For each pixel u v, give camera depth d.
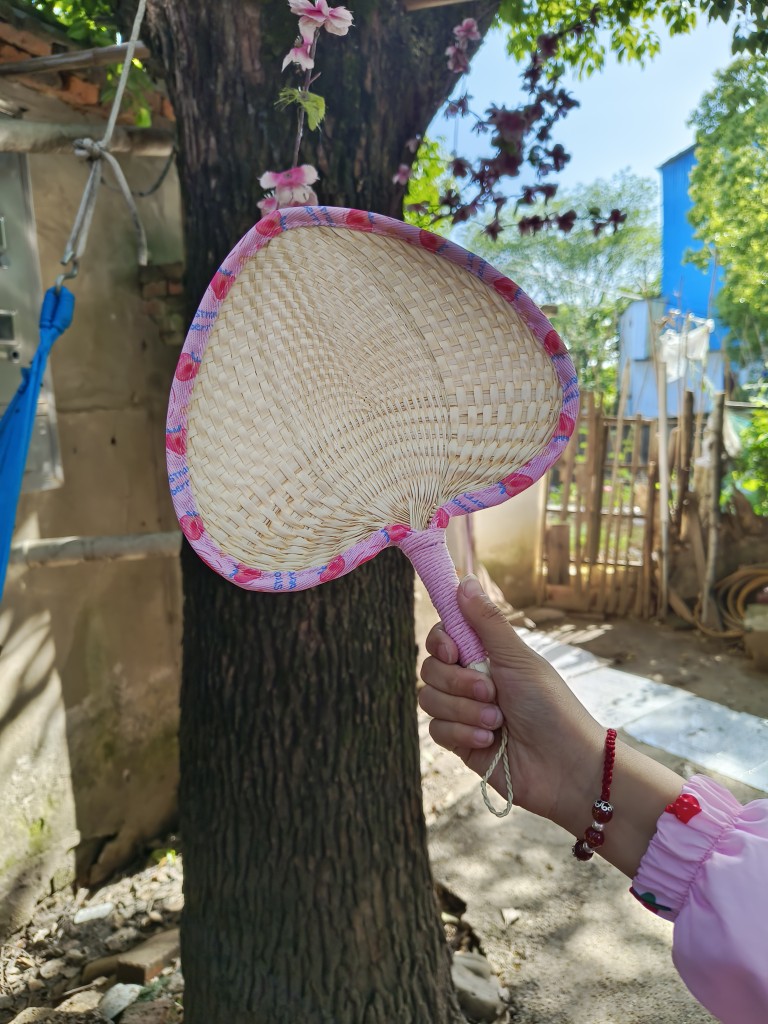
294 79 1.46
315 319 0.82
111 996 2.31
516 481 0.82
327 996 1.67
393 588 1.77
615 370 18.44
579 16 2.27
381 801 1.75
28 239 2.43
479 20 1.65
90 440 3.09
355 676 1.69
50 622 2.91
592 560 6.36
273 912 1.68
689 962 0.66
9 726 2.76
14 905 2.79
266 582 0.73
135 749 3.35
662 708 4.34
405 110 1.62
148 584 3.40
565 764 0.82
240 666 1.66
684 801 0.74
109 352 3.18
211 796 1.71
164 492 3.51
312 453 0.79
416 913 1.81
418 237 0.81
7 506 1.64
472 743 0.83
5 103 2.59
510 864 2.86
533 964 2.32
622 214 1.80
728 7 1.95
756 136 10.24
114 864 3.23
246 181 1.50
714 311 13.26
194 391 0.74
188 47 1.48
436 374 0.84
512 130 1.68
